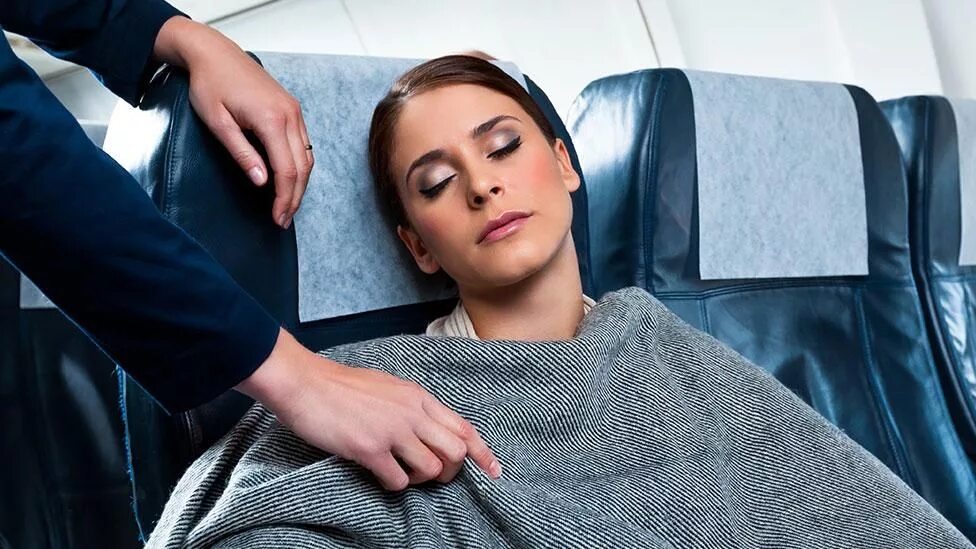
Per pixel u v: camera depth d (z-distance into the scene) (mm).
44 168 675
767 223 1560
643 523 902
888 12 2955
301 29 3135
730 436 1111
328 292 1107
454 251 1116
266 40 3180
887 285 1774
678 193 1432
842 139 1712
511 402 968
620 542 842
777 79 1649
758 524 1031
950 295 1945
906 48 2986
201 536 834
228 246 1008
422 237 1147
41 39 1010
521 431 968
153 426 977
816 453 1121
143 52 1015
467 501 881
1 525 1616
